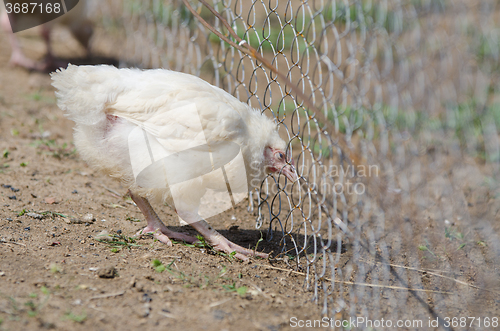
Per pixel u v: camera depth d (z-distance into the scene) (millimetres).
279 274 4516
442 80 9398
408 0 9727
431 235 5770
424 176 7445
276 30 11469
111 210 5492
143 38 10344
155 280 3967
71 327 3221
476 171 7797
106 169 4633
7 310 3283
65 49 10844
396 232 5785
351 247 5168
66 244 4449
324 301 4000
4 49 10625
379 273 4770
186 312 3570
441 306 4289
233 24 5930
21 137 7059
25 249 4207
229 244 4891
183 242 4965
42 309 3355
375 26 8438
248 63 10539
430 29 9500
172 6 9812
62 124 7832
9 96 8445
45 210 5129
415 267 4973
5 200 5184
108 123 4527
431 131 8758
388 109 8648
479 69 10047
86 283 3773
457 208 6539
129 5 10734
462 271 4988
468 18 10828
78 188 5898
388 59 8375
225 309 3682
